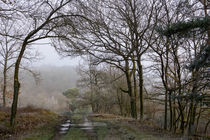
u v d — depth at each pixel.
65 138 9.55
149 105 27.16
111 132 11.29
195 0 14.09
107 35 18.09
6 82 30.41
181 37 10.91
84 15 14.46
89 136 10.09
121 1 17.44
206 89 12.34
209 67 10.73
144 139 8.90
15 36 13.26
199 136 12.25
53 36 14.02
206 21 9.55
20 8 11.77
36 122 16.02
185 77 13.66
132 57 19.56
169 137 9.84
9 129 10.98
